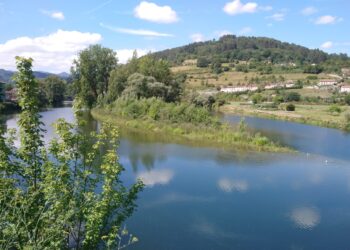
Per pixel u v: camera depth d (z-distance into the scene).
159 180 27.08
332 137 55.22
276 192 25.81
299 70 184.38
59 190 9.46
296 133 57.94
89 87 79.44
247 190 25.81
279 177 29.66
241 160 34.72
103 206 10.02
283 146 43.66
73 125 11.00
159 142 42.00
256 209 22.34
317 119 77.25
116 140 11.84
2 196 8.30
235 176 29.14
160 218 20.23
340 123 70.81
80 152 11.06
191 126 49.34
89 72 79.50
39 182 10.27
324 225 20.58
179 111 53.38
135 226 19.14
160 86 68.94
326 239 18.88
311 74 174.50
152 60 80.00
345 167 34.34
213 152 37.69
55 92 108.62
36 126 10.46
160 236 18.17
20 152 10.16
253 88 141.62
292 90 135.75
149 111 56.03
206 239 18.12
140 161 32.50
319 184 28.31
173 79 80.00
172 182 26.70
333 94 124.94
